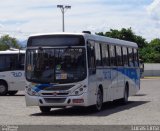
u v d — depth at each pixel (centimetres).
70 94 2072
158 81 7131
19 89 3550
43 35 2145
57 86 2083
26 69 2144
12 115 2089
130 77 2905
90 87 2112
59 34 2130
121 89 2694
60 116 2039
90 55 2139
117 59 2614
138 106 2606
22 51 3550
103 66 2334
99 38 2317
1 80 3575
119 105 2705
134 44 3055
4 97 3428
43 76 2106
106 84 2378
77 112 2250
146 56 11150
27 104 2128
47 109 2261
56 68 2098
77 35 2114
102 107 2567
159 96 3597
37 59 2133
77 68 2084
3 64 3575
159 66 9456
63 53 2109
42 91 2097
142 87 5150
